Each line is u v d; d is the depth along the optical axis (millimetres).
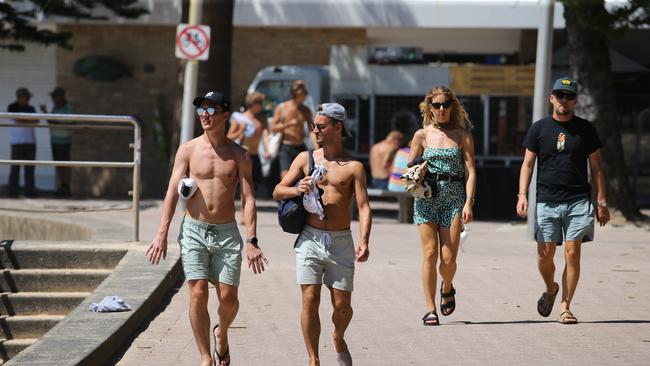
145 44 78562
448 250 27234
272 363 23266
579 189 27422
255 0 75312
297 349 24672
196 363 23281
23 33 67438
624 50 73938
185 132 52062
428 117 28094
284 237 45219
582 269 37125
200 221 22281
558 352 24172
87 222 44656
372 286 33188
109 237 39281
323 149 21922
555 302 30859
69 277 34500
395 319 28172
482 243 45062
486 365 22875
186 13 63062
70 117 36156
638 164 70875
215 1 62719
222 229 22359
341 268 21438
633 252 41938
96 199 67812
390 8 74250
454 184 27234
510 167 59188
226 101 22484
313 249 21422
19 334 33062
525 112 63719
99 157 78625
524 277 35125
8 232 48781
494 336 26016
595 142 27547
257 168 56688
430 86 65438
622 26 46938
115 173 78312
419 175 26891
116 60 78562
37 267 35094
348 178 21484
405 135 66250
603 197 27688
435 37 80062
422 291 32469
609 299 31266
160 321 27938
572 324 27547
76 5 71438
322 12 75062
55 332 24188
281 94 70188
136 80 78812
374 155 57250
